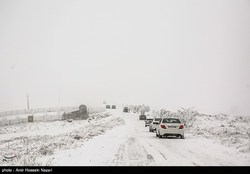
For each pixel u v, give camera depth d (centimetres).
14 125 6275
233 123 4347
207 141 2453
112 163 1473
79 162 1545
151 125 3709
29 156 1917
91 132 3378
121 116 8400
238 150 1848
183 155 1694
